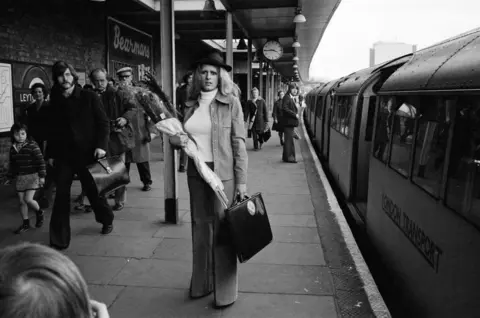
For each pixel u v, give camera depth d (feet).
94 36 42.52
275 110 49.08
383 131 18.10
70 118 15.75
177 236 17.81
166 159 19.11
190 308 12.02
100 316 3.44
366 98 25.38
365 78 26.07
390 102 17.53
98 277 13.99
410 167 13.42
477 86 8.66
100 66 44.04
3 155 29.09
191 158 11.55
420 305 11.94
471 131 9.23
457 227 9.34
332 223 19.81
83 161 16.28
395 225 14.97
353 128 25.91
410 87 13.56
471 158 9.05
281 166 36.58
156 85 11.98
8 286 2.51
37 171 18.45
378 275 17.37
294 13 50.24
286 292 12.95
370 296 12.69
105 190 16.62
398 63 20.58
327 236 17.98
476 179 8.68
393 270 15.15
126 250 16.28
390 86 16.55
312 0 43.62
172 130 11.18
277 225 19.66
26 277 2.59
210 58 11.35
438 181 10.82
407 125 14.52
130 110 22.12
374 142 19.49
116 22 47.24
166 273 14.32
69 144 15.89
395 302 14.73
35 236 17.89
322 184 29.07
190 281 13.71
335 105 37.37
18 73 30.19
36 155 18.26
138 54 54.85
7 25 29.12
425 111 12.76
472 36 11.16
